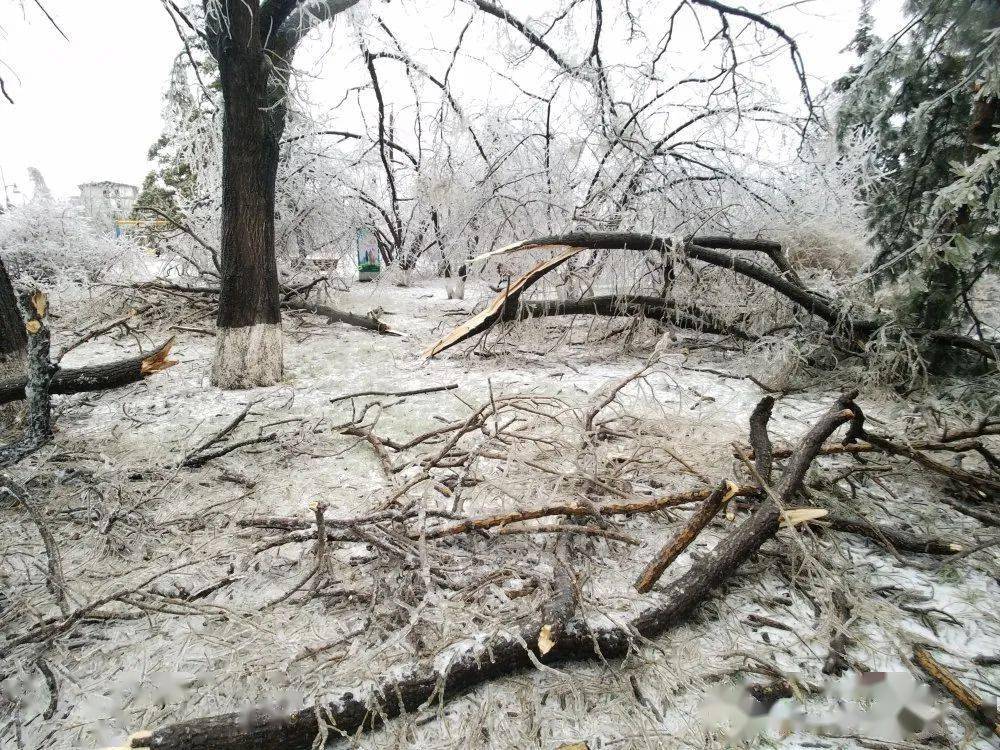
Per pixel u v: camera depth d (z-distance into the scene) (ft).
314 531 7.06
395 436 11.10
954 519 7.68
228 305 14.35
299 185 26.07
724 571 5.99
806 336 14.65
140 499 8.42
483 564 6.66
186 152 21.57
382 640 5.41
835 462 9.39
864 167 17.47
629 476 8.63
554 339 19.25
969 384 11.78
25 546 7.30
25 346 12.40
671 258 15.39
